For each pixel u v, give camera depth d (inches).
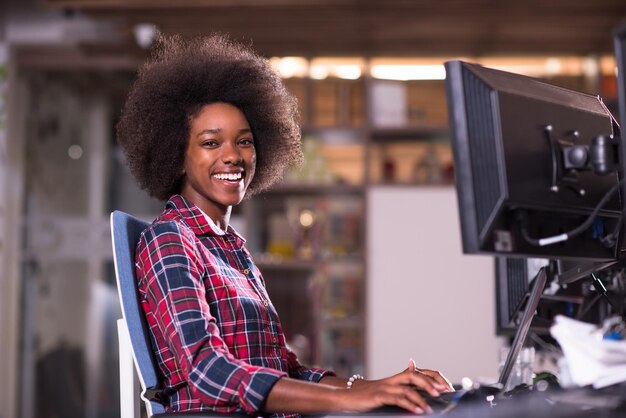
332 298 217.9
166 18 193.8
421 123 218.5
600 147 54.6
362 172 225.5
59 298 220.2
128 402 68.9
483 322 201.9
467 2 183.0
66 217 221.9
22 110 222.5
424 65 220.4
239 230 213.6
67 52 221.5
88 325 220.2
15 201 219.5
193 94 76.3
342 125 215.5
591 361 55.4
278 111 86.4
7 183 217.9
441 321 202.7
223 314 66.3
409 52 214.7
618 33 50.3
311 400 56.2
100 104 223.6
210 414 57.8
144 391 63.4
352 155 226.2
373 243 206.4
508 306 72.7
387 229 206.5
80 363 218.7
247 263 72.8
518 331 64.6
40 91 223.8
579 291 74.3
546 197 53.9
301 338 205.6
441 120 221.8
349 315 211.8
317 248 211.2
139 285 65.3
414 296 203.9
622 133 50.9
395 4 184.4
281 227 218.1
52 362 217.6
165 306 62.2
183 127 75.6
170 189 77.9
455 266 203.9
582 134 58.1
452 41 207.6
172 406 64.1
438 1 183.2
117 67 222.8
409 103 221.6
